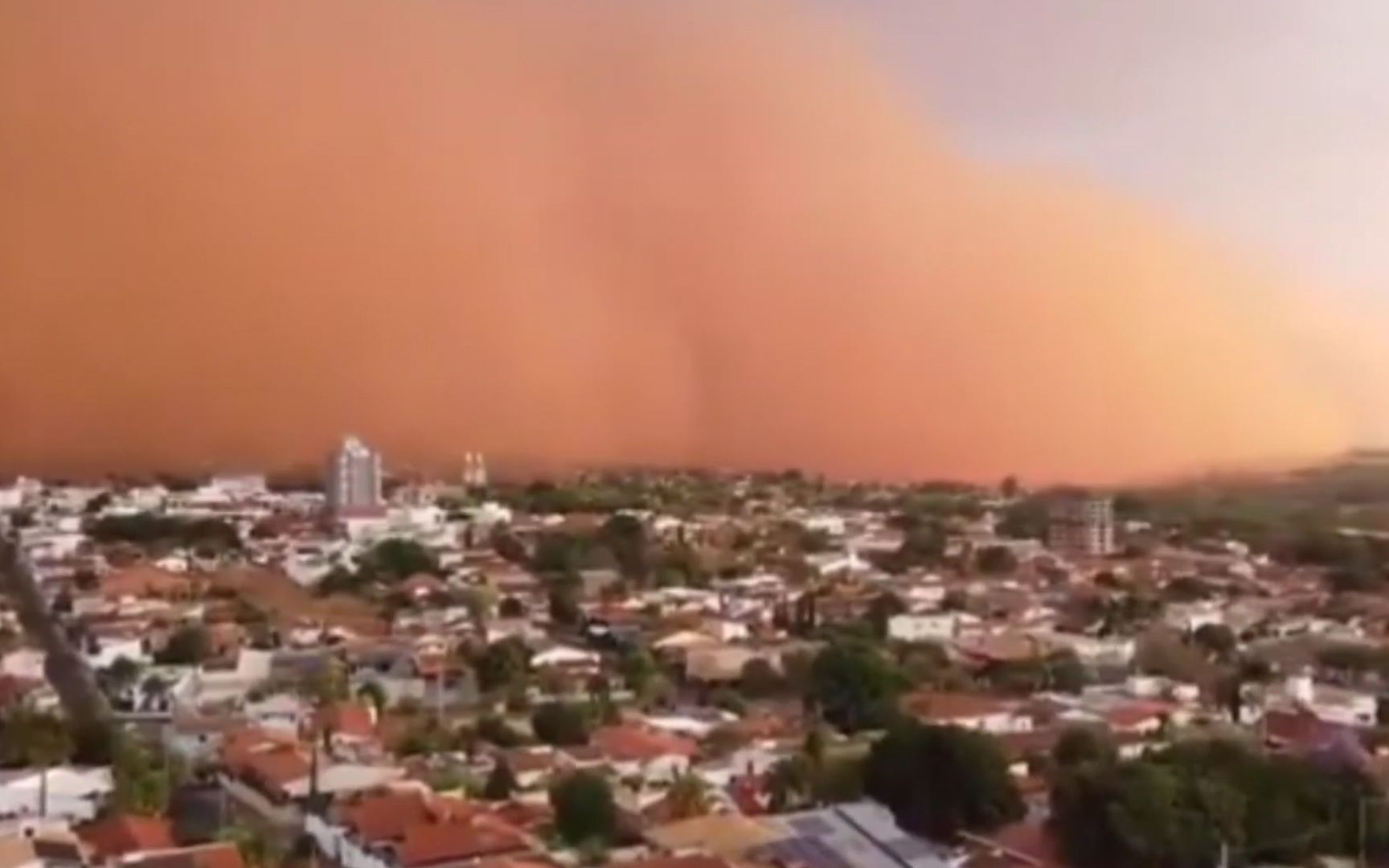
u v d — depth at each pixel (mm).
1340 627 107500
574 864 53594
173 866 53250
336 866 57531
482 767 68875
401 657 91375
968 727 69625
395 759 70125
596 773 63375
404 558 126125
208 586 116375
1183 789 59469
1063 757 69500
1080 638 101000
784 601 112188
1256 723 78688
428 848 55062
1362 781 62281
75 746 70188
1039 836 60844
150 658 92438
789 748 72250
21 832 56875
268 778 66250
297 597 115562
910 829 62250
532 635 100688
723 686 89188
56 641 101312
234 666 90812
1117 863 58031
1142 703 83125
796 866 56562
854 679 80688
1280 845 59062
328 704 80250
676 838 58531
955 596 115188
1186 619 109062
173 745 72938
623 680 87938
